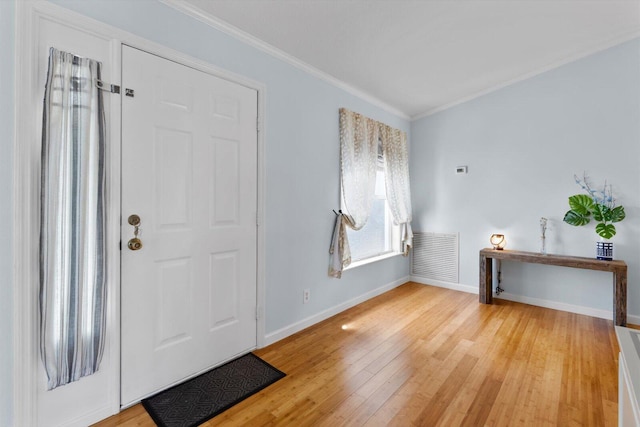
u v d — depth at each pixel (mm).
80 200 1463
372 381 1963
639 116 2904
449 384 1933
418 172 4383
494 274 3762
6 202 1326
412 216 4465
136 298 1704
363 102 3504
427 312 3215
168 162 1824
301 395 1816
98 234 1527
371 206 3504
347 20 2189
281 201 2537
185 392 1821
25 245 1349
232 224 2178
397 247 4238
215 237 2074
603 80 3059
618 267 2766
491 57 3000
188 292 1938
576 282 3244
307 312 2816
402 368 2117
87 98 1481
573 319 3051
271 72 2432
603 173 3078
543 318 3070
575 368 2117
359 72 2979
